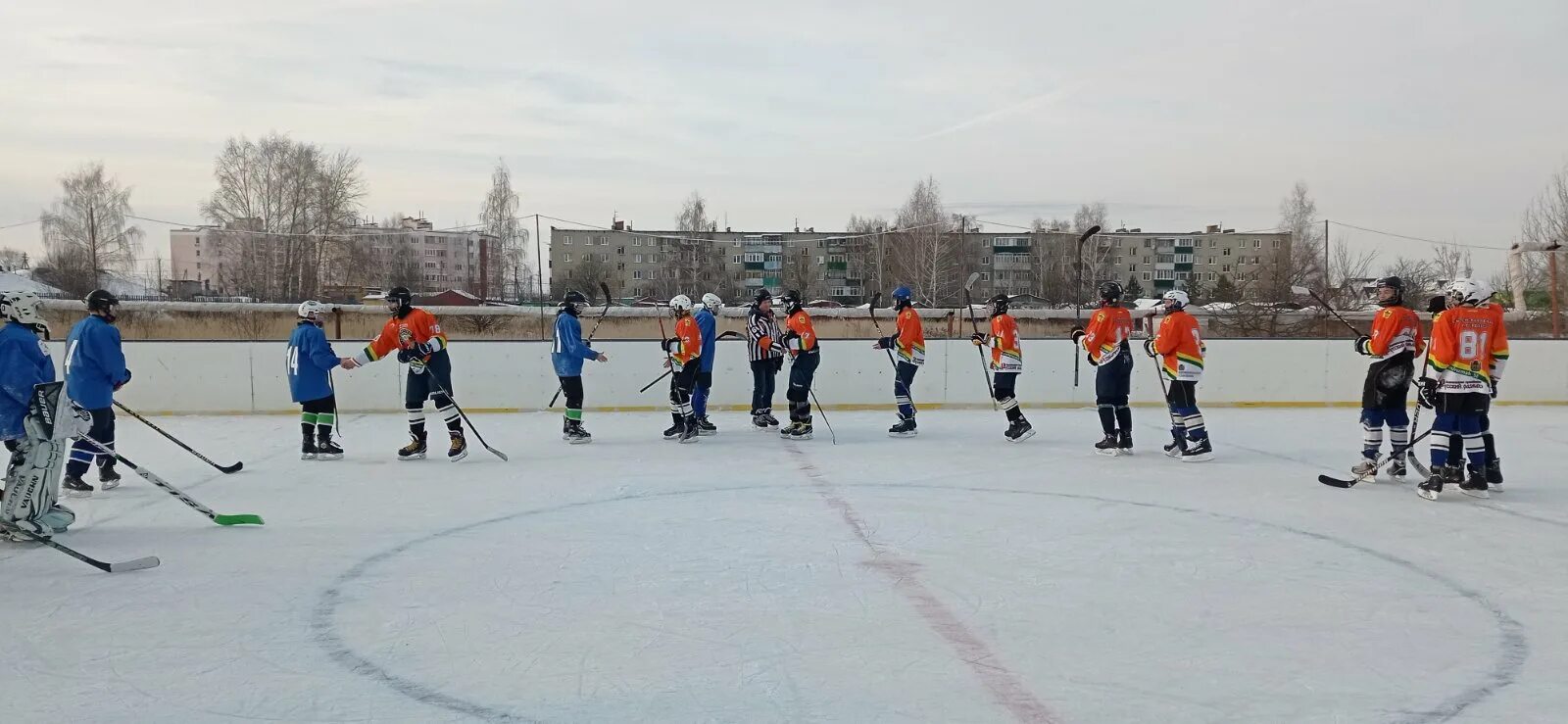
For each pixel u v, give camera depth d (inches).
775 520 226.5
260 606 159.0
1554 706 118.5
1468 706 118.3
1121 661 133.4
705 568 182.7
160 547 200.4
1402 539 209.5
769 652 136.4
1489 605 161.0
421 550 197.6
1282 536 211.6
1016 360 371.2
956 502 250.7
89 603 160.6
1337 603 161.3
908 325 389.4
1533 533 215.3
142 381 464.8
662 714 115.3
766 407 408.5
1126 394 336.5
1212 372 514.6
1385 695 122.1
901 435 393.4
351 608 157.8
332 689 123.6
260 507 243.0
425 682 125.9
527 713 115.7
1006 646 139.6
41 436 197.8
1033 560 189.2
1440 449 256.2
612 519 227.6
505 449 350.6
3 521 196.1
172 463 315.3
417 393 320.5
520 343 483.5
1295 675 128.7
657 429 411.5
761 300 405.7
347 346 469.7
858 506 244.8
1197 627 148.6
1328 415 476.1
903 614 154.1
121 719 114.6
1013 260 2610.7
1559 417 462.3
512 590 168.4
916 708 116.9
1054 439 382.0
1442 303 268.1
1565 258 912.9
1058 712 115.9
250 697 121.2
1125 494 262.5
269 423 430.6
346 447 355.9
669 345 369.4
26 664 132.7
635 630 146.4
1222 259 2706.7
